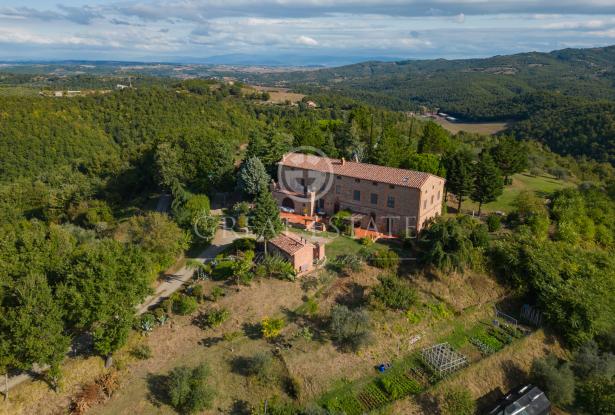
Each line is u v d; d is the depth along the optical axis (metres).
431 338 37.09
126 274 33.62
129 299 33.19
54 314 30.06
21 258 35.84
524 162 75.12
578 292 39.19
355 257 44.25
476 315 40.19
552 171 90.56
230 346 34.56
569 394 32.56
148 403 30.38
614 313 39.78
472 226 48.50
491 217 52.59
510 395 31.92
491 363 34.72
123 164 87.25
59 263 34.62
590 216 58.44
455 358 34.09
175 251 44.41
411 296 39.06
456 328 38.59
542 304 39.78
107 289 31.84
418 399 30.92
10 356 28.50
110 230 57.44
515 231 51.31
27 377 31.33
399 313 38.50
